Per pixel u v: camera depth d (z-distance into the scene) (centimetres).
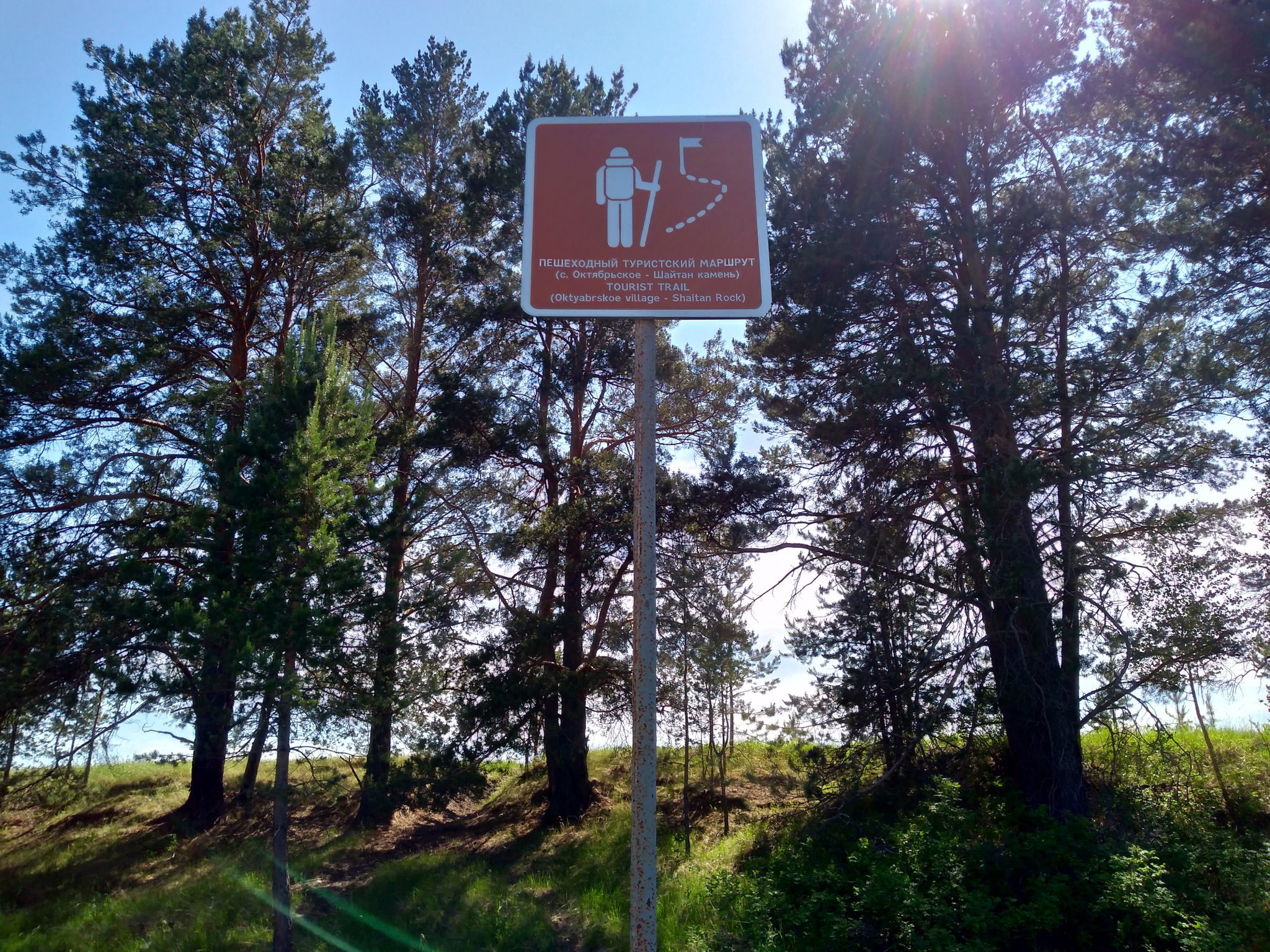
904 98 1417
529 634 1552
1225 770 1310
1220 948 812
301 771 1953
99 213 1683
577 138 659
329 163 1869
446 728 1511
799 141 1523
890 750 1345
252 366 1878
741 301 623
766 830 1347
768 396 1588
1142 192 1293
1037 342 1332
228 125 1825
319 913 1251
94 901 1330
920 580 1306
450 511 1758
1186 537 1242
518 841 1614
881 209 1391
